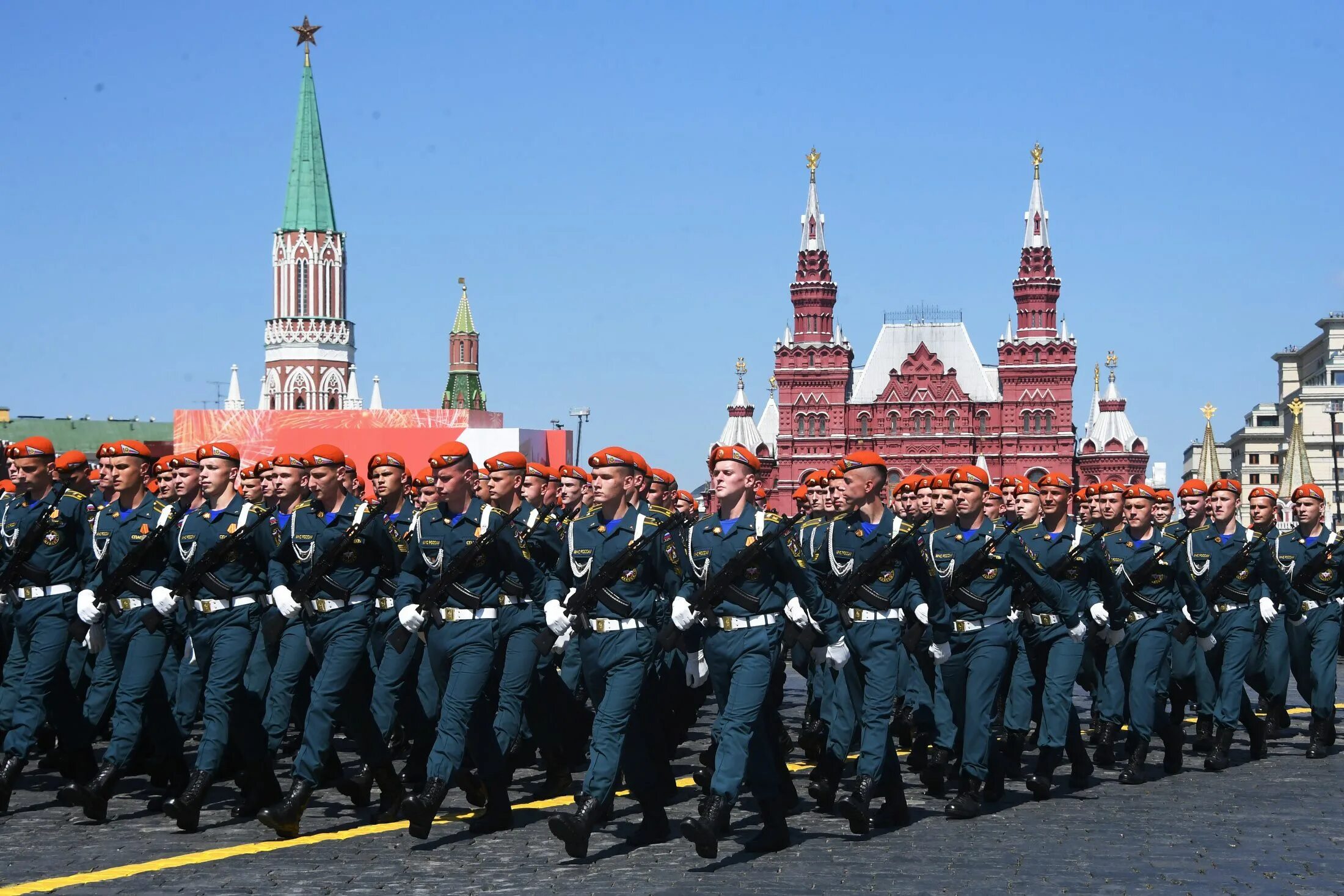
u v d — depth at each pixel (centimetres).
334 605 1413
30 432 13375
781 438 15362
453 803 1577
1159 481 3134
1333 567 1967
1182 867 1239
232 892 1162
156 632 1495
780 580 1305
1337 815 1493
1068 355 14938
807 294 15475
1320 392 19012
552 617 1322
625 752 1333
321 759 1383
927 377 15112
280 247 16875
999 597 1496
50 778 1753
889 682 1441
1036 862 1259
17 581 1555
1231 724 1842
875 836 1391
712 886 1170
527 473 1917
